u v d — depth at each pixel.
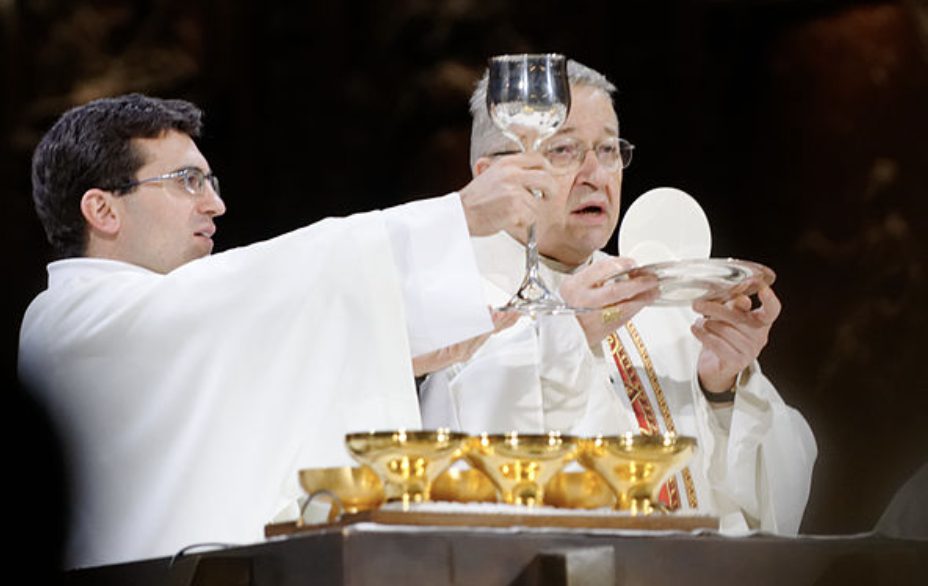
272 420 12.43
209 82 41.75
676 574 9.38
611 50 43.09
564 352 14.40
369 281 12.59
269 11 42.62
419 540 8.66
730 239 42.56
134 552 12.31
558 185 15.43
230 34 42.09
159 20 41.12
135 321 12.75
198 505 12.30
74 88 39.81
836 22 42.16
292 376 12.49
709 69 42.91
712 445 15.51
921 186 41.34
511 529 8.94
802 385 41.28
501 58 12.34
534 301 12.64
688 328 16.41
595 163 15.55
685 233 15.84
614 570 9.01
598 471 10.22
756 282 14.23
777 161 42.44
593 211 15.66
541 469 9.90
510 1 42.81
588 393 14.47
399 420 12.34
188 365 12.62
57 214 14.95
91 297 13.15
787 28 42.56
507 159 12.88
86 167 14.75
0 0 39.41
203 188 15.05
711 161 42.84
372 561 8.53
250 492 12.32
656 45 43.03
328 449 12.35
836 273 41.62
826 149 42.09
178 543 12.25
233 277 12.77
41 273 38.75
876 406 40.66
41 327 13.12
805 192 42.12
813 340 41.44
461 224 12.81
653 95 42.94
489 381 14.45
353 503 9.66
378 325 12.52
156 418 12.56
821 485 40.66
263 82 42.56
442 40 42.72
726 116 42.91
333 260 12.66
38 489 5.75
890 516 13.10
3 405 5.69
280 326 12.59
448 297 12.62
